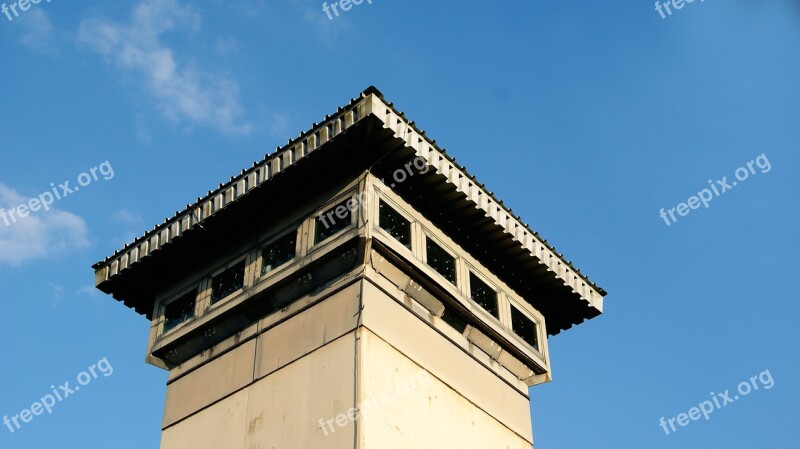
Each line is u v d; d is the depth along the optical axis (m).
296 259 35.56
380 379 32.41
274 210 37.38
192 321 37.66
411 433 32.53
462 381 35.81
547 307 42.06
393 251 34.50
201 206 38.09
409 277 35.22
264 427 33.47
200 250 38.91
